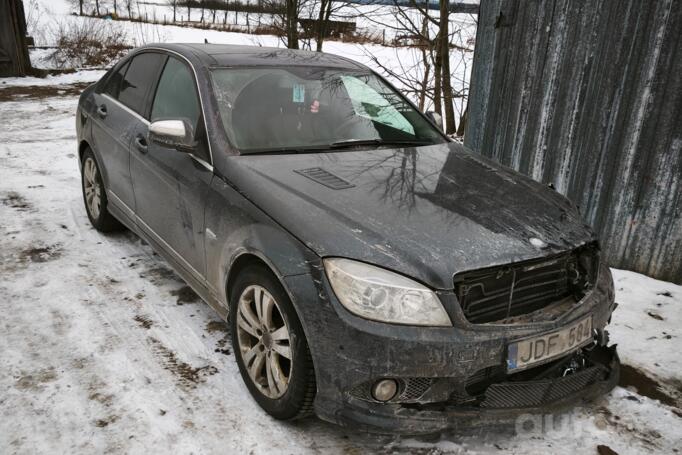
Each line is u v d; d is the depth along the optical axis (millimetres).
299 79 3443
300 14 11617
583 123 4383
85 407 2508
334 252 2162
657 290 3955
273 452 2301
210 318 3312
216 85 3143
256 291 2463
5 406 2490
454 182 2781
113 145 3877
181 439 2344
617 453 2385
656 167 3979
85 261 4008
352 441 2391
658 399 2775
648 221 4094
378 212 2369
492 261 2172
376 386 2107
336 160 2912
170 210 3191
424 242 2203
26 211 4930
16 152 6930
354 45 15625
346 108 3402
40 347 2951
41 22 22031
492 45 5133
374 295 2070
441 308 2080
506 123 5102
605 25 4125
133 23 26703
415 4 8469
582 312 2385
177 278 3809
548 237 2396
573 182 4539
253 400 2615
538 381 2301
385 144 3268
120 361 2859
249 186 2605
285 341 2379
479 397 2211
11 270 3816
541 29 4605
